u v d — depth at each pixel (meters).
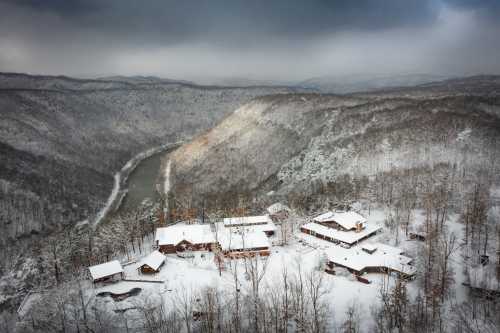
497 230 115.38
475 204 121.81
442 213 130.88
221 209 174.88
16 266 152.75
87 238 139.62
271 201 189.75
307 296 93.62
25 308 101.00
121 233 133.12
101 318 88.31
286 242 130.50
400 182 161.38
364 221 132.88
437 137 192.50
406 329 81.56
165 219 171.25
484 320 81.00
